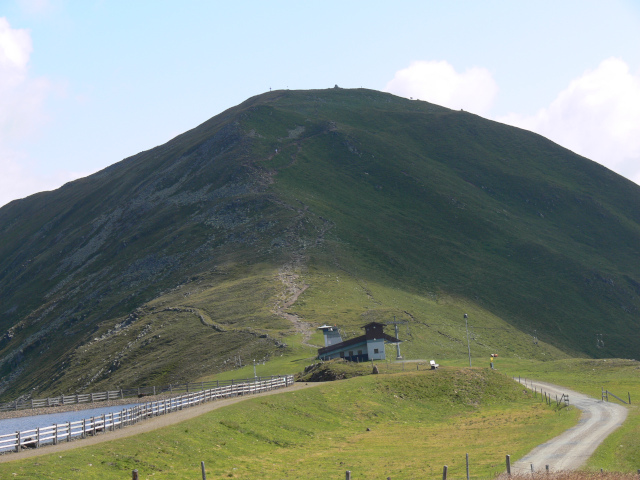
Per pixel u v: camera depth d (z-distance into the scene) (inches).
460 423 3248.0
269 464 2223.2
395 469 2186.3
